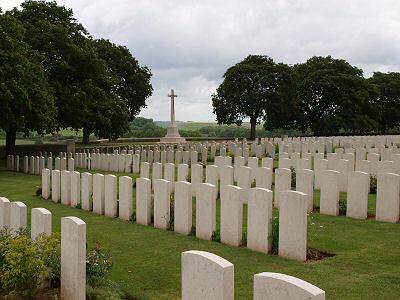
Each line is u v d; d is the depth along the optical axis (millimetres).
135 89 55969
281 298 4789
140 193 12992
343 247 10047
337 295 7293
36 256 7383
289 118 65188
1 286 7625
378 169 17453
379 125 72938
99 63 39438
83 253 7258
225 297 5398
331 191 13250
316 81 64688
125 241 11109
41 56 33719
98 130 41656
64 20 40781
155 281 8352
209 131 93188
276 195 14227
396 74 77188
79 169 29344
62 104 36656
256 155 32281
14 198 17984
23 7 39594
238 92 61531
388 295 7270
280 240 9492
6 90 27234
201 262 5609
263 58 63406
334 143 36250
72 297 7371
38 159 27156
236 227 10312
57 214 14516
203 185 11055
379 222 12312
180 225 11766
